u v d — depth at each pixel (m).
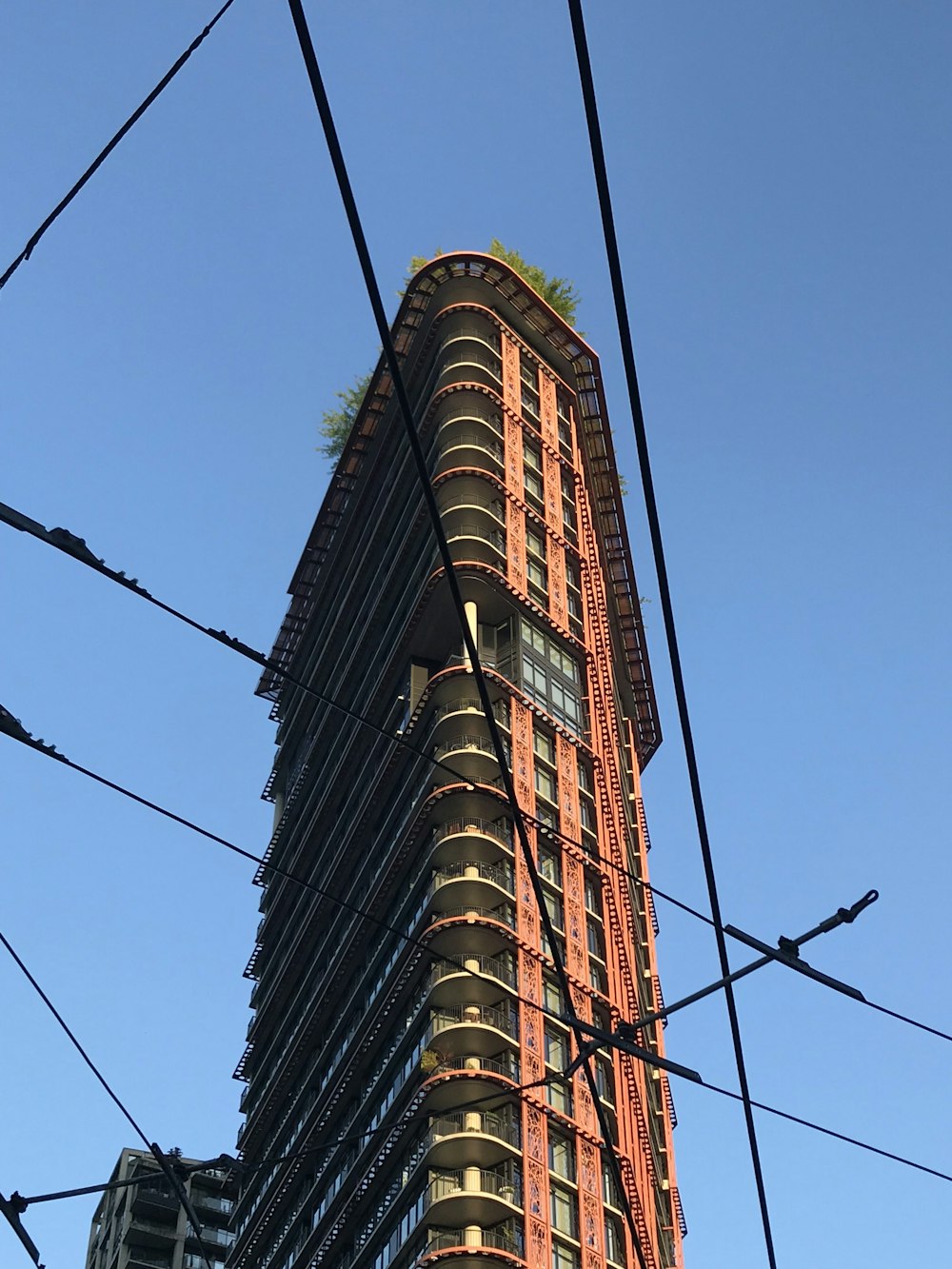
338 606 102.88
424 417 90.44
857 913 19.86
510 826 73.31
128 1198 122.50
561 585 85.56
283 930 98.00
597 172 13.91
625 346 15.20
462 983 66.25
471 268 94.75
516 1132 62.38
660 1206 79.19
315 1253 71.12
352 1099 75.06
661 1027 87.12
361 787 87.62
